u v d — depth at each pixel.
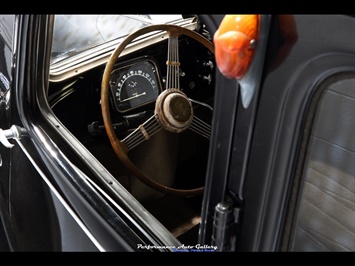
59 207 1.40
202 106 2.26
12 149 1.66
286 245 0.84
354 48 0.61
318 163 0.75
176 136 2.11
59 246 1.42
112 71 1.94
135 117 2.00
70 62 2.02
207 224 0.88
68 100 1.96
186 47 2.22
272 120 0.72
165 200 2.11
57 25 2.13
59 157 1.44
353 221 0.74
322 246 0.80
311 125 0.72
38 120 1.59
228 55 0.67
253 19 0.66
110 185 1.39
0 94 1.86
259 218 0.81
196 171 2.28
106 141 2.02
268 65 0.68
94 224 1.27
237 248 0.84
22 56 1.51
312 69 0.66
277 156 0.75
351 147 0.70
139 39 2.13
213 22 0.74
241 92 0.73
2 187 1.79
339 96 0.68
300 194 0.79
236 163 0.79
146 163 2.07
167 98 1.73
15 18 1.50
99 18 2.22
